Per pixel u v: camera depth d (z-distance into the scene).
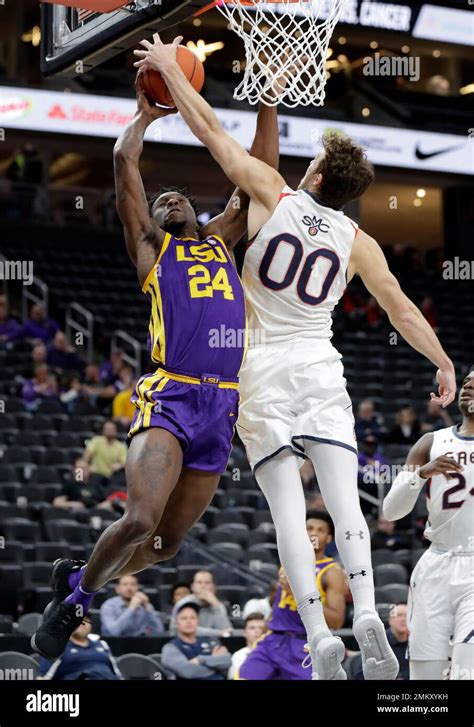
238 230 4.07
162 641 7.55
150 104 4.00
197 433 3.79
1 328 16.47
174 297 3.80
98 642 6.63
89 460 12.09
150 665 7.03
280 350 3.90
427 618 4.89
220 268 3.88
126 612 7.86
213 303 3.81
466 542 4.87
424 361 18.41
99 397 14.63
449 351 19.08
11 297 18.84
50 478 12.12
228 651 7.45
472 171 21.30
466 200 22.92
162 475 3.68
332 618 5.89
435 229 25.97
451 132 21.16
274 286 3.90
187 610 7.19
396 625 6.84
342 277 3.96
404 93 21.94
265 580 9.87
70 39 4.76
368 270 4.01
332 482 3.74
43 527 10.90
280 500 3.77
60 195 21.17
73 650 6.49
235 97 4.10
